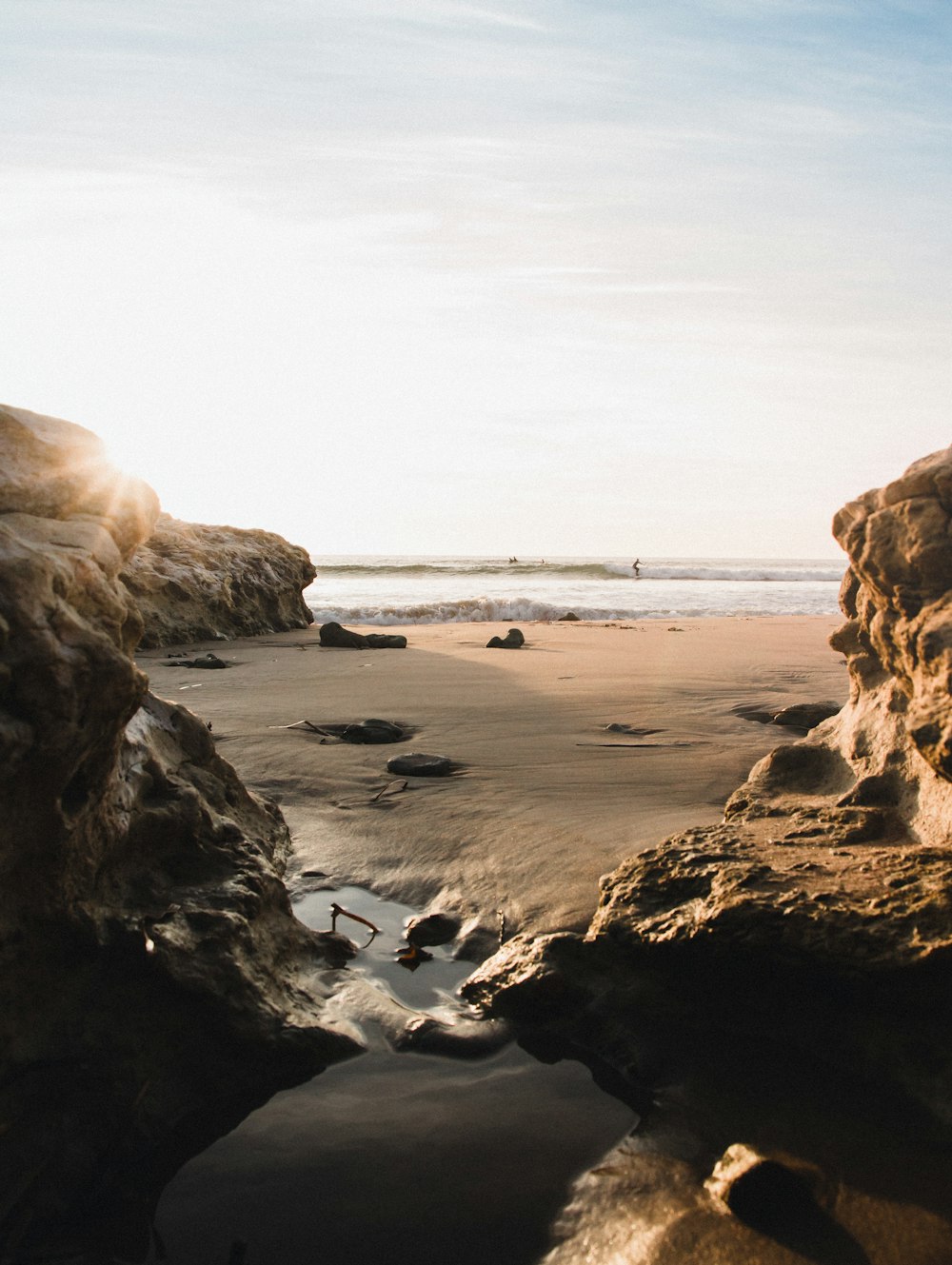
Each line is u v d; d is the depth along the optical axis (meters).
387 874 3.95
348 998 2.97
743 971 2.70
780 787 4.00
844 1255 1.96
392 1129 2.41
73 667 2.21
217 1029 2.60
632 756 5.71
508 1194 2.17
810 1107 2.42
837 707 6.87
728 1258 1.96
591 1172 2.23
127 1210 2.14
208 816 3.10
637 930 2.89
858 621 4.11
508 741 6.11
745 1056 2.64
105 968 2.52
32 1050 2.34
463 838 4.24
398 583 38.69
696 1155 2.29
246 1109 2.49
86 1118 2.34
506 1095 2.55
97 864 2.55
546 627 16.86
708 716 7.07
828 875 2.88
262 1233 2.06
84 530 2.50
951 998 2.43
